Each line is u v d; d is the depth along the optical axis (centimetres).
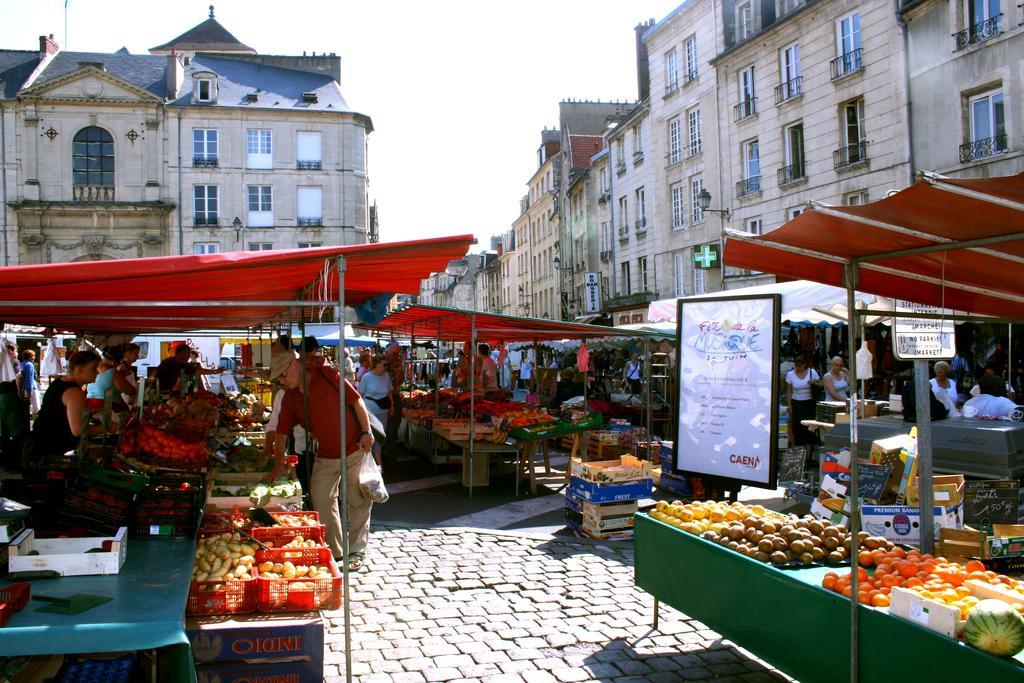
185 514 420
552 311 5350
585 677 423
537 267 5988
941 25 1728
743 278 2467
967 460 688
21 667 322
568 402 1409
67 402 614
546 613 525
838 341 1908
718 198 2595
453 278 11306
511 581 595
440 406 1304
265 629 354
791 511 824
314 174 3966
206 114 3862
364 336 2294
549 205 5412
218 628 351
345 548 399
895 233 312
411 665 436
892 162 1870
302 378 607
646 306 3234
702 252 2538
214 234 3869
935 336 365
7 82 3872
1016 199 252
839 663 338
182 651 288
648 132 3123
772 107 2305
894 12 1848
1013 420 764
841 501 538
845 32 2030
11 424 819
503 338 1538
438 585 585
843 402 1073
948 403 953
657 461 1057
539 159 5775
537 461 1223
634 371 2033
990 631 274
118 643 278
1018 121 1554
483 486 1005
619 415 1413
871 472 584
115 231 3812
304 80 4156
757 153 2417
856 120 2033
